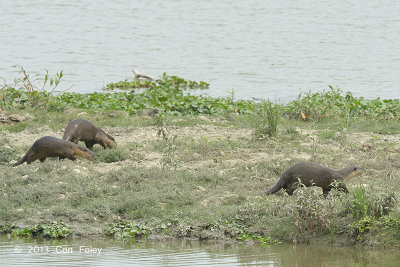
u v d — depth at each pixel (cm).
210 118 7219
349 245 3994
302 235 4084
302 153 5647
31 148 5281
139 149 5800
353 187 4656
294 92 10569
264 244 4062
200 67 13650
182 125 6794
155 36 18375
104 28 19762
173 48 16412
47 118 6912
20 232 4278
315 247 3997
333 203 4162
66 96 8325
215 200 4578
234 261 3744
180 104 7681
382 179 4859
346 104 7806
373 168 5162
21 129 6588
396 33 18550
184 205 4544
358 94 10406
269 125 6212
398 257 3791
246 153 5659
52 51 15662
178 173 5062
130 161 5456
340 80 11919
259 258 3797
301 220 4150
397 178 4862
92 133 5684
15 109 7400
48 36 18112
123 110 7556
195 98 8056
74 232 4269
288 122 6994
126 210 4519
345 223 4097
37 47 16238
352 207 4125
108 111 7338
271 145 5903
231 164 5322
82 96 8450
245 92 10525
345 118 6994
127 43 17162
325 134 6309
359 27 19638
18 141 6088
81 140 5653
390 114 7275
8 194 4706
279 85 11369
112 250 3962
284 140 6094
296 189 4288
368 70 13088
